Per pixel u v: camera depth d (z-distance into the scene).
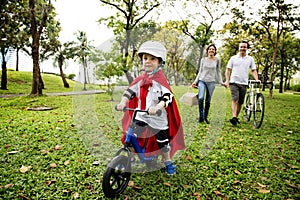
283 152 3.31
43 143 3.36
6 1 12.74
